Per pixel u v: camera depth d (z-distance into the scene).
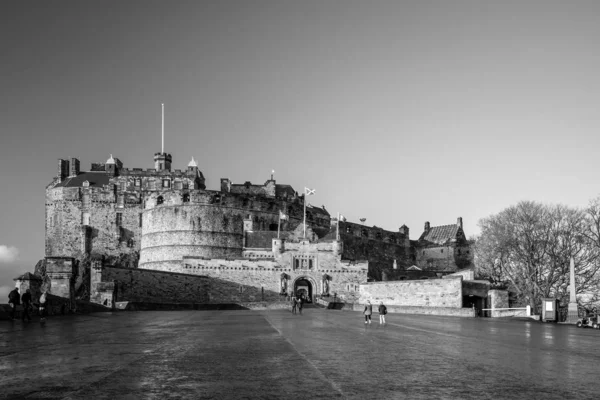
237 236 132.75
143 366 19.25
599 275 92.38
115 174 152.38
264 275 112.12
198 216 129.38
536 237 97.69
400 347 27.56
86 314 54.62
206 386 15.91
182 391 15.16
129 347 24.83
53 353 22.12
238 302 107.94
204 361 20.72
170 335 31.91
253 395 14.84
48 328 34.03
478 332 41.28
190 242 128.25
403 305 94.00
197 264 109.69
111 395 14.51
